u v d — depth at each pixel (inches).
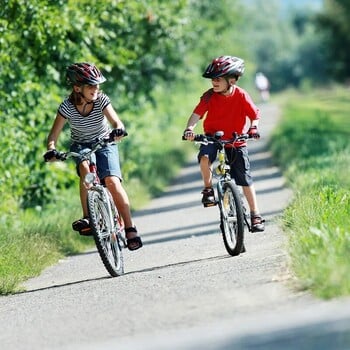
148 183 2313.0
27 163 1809.8
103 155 1132.5
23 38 1686.8
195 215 1715.1
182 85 3833.7
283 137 3250.5
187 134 1136.8
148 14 2235.5
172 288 964.6
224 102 1152.8
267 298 842.2
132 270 1183.6
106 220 1118.4
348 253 877.8
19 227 1540.4
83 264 1299.2
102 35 1823.3
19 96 1702.8
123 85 2305.6
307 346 671.8
